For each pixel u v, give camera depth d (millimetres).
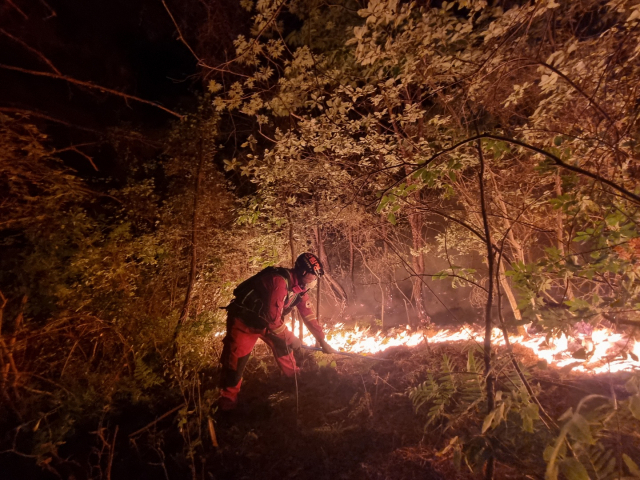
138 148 6359
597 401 3006
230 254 5320
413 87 5477
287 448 3465
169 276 5090
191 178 4934
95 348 4434
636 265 2338
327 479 3006
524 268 2531
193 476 3188
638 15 3311
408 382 4066
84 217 4273
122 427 4012
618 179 3053
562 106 3730
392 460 3006
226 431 3822
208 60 6609
